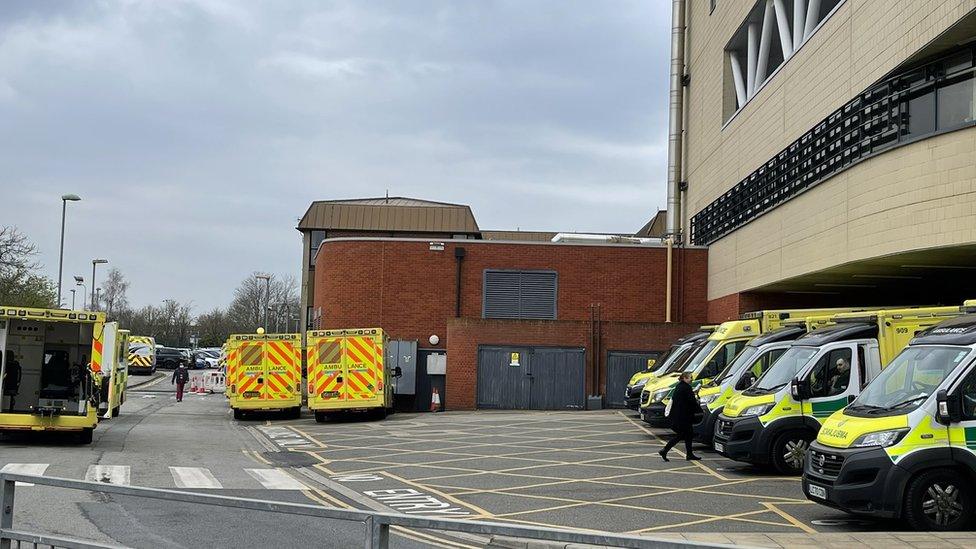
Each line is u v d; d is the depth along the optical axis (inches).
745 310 1248.2
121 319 4264.3
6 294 1835.6
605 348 1357.0
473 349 1349.7
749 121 1220.5
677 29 1614.2
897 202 780.0
